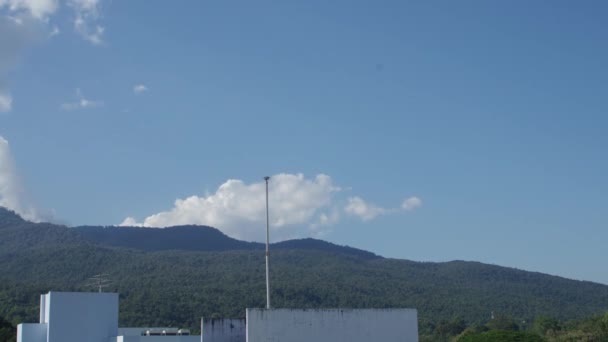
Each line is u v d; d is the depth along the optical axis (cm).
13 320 9050
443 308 15638
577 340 8488
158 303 11788
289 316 3825
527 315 15462
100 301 5278
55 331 5012
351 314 4022
